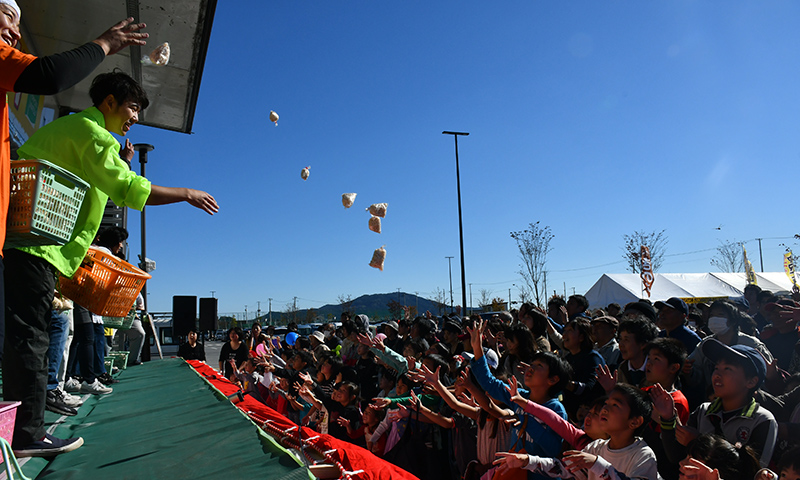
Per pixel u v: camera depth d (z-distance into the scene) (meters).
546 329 5.95
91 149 2.57
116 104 2.80
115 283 3.40
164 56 3.39
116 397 4.91
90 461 2.52
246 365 7.72
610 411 2.84
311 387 5.93
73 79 2.15
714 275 18.33
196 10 5.20
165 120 7.84
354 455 3.43
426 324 7.46
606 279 17.88
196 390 5.00
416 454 4.45
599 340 5.50
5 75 2.02
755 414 2.97
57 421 3.42
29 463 2.40
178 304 13.95
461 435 4.27
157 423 3.37
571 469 2.63
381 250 5.69
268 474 2.18
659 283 17.42
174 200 2.77
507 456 2.93
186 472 2.26
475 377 3.74
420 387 5.14
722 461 2.55
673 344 3.65
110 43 2.33
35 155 2.55
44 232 2.22
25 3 5.26
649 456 2.79
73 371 5.31
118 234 4.77
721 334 4.39
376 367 6.99
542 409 3.25
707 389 4.20
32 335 2.54
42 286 2.58
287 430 4.05
